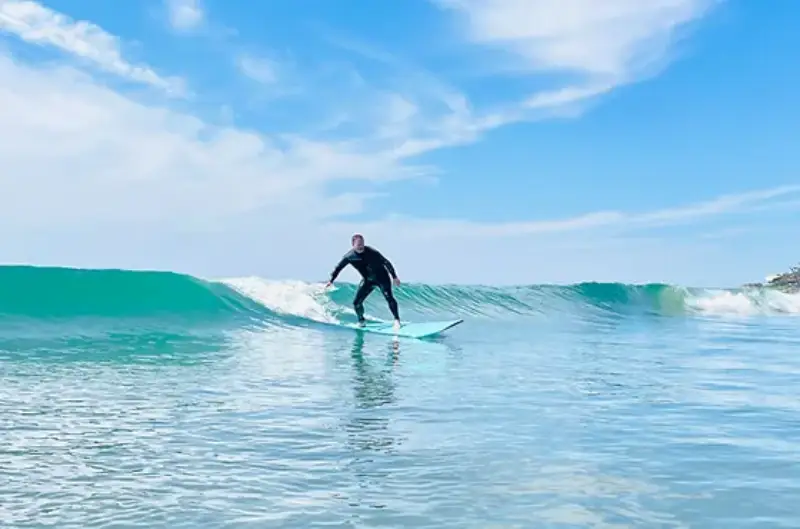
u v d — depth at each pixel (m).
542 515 3.09
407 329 12.82
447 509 3.16
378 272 12.73
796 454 4.24
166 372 7.36
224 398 5.90
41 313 10.94
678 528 2.94
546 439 4.57
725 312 25.98
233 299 13.52
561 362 9.05
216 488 3.45
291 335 11.70
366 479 3.62
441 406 5.71
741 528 2.96
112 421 4.92
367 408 5.57
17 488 3.40
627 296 24.56
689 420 5.25
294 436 4.57
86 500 3.24
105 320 11.38
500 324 17.34
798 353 10.78
